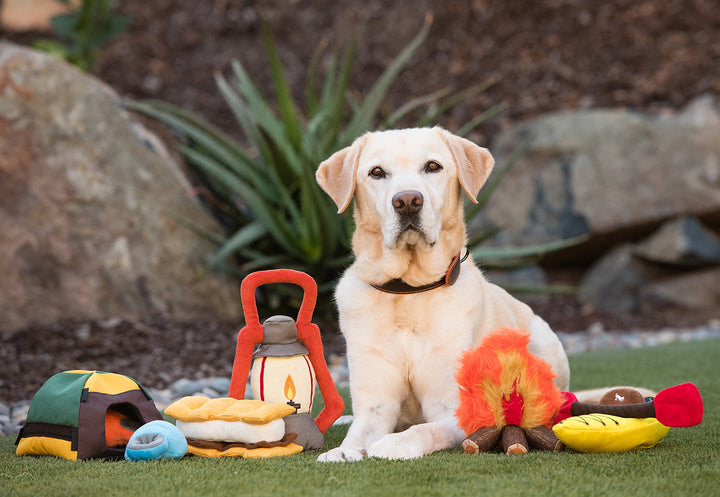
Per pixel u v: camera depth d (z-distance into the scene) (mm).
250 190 6867
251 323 2918
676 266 9484
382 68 12500
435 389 3150
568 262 10320
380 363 3189
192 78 12648
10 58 6871
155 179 7203
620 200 9578
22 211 6484
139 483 2277
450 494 2084
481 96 11547
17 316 6184
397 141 3271
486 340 2785
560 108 10961
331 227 6715
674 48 11188
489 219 10367
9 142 6605
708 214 9344
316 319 7266
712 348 6223
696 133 9484
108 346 5801
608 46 11570
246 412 2717
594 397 3291
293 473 2377
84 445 2727
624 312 9320
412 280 3152
